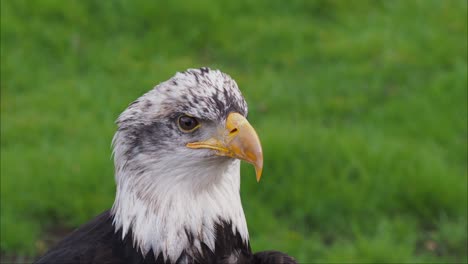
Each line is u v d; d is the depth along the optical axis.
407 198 12.27
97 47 16.02
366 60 15.86
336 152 12.70
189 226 6.74
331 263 11.13
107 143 13.16
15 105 14.30
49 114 14.04
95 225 7.14
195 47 16.42
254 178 12.27
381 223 11.74
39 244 11.61
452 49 15.95
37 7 16.47
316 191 12.18
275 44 16.44
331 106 14.47
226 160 6.69
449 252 11.64
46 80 15.12
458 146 13.50
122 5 16.89
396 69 15.48
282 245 11.40
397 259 11.16
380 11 17.45
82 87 14.80
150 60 15.84
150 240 6.72
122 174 6.74
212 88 6.62
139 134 6.62
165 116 6.59
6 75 15.10
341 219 11.95
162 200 6.68
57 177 12.39
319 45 16.28
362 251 11.32
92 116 14.00
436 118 14.04
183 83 6.63
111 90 14.75
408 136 13.71
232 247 6.98
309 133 13.00
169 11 16.86
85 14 16.64
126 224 6.76
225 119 6.60
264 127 13.30
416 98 14.55
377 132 13.67
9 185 12.25
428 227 12.09
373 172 12.47
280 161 12.47
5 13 16.25
